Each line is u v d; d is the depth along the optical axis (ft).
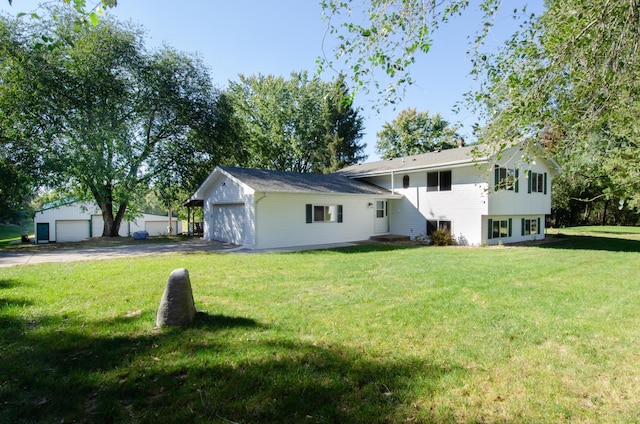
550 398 9.28
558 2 13.67
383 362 11.23
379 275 25.46
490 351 12.04
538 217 62.90
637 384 9.94
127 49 62.54
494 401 9.16
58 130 57.47
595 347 12.39
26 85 53.47
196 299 18.69
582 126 14.98
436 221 56.29
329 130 113.29
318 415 8.54
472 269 27.91
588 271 27.04
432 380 10.13
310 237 52.13
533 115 14.76
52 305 17.40
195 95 71.51
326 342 12.79
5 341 12.85
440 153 61.00
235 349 12.15
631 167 19.04
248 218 47.70
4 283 22.71
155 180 70.18
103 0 11.73
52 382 10.03
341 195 54.03
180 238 69.36
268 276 25.20
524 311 16.46
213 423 8.25
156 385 9.90
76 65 57.11
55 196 69.92
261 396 9.32
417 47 14.02
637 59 13.10
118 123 62.03
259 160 107.45
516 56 15.16
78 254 41.14
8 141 55.06
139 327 14.29
